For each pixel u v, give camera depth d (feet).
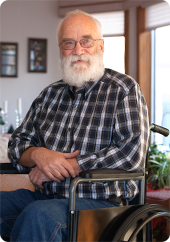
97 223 3.37
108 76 4.74
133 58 11.84
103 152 3.94
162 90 11.13
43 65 13.24
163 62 11.09
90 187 4.01
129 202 4.30
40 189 4.57
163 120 11.00
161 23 10.83
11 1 13.07
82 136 4.32
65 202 3.61
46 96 5.16
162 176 7.00
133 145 3.90
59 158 3.99
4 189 6.02
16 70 13.14
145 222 3.50
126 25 11.85
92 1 12.24
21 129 5.09
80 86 4.77
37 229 3.24
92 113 4.42
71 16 5.06
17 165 4.52
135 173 3.67
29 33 13.16
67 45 4.95
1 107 13.15
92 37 4.90
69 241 3.22
